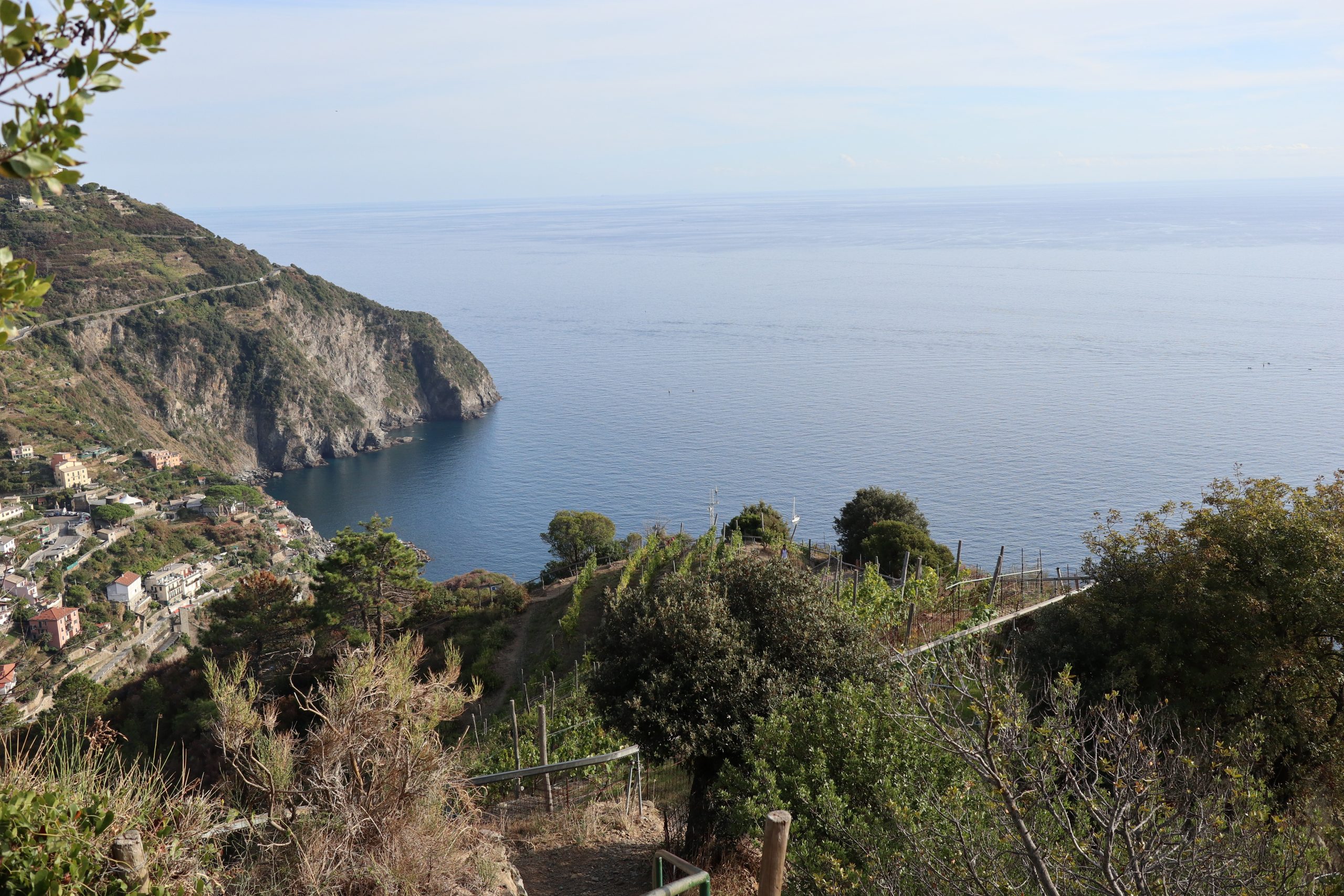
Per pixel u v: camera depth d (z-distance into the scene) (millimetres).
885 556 32312
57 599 88625
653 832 11414
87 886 4250
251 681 6402
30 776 4656
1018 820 5410
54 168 2619
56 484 125000
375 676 6516
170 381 182875
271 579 40906
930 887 6379
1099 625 14430
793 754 9516
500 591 48250
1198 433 156125
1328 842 8070
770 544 36469
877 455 156500
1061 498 124812
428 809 6074
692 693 10656
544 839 10922
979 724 6625
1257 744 11828
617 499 144750
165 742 28078
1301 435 151125
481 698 29484
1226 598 13516
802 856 8133
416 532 138750
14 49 2453
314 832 5543
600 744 14531
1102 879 5711
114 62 2680
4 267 2811
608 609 12188
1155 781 6055
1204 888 5773
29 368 157125
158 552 110562
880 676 10969
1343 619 12828
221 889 5059
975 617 18453
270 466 189875
